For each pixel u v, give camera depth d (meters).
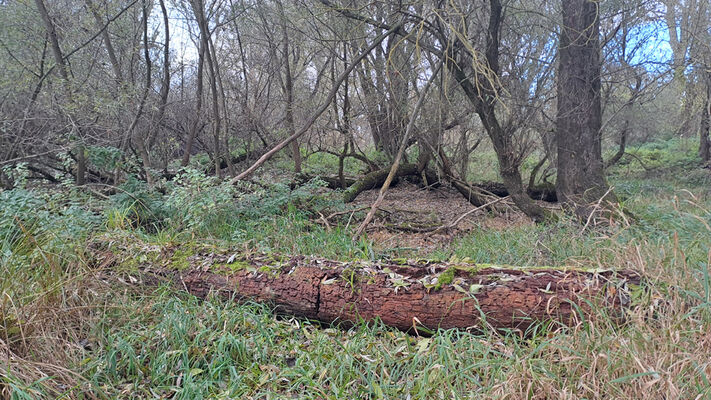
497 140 7.79
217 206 6.21
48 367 2.58
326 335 3.35
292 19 8.85
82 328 3.08
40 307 2.93
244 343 3.02
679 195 9.42
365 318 3.51
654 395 2.31
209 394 2.64
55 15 7.90
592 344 2.66
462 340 2.96
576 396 2.41
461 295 3.29
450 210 9.28
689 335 2.64
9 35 7.71
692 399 2.27
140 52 9.17
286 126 10.27
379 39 6.54
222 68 10.44
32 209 4.74
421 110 8.84
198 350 2.97
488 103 7.46
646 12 8.05
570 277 3.24
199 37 10.30
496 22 7.04
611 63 8.70
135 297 3.70
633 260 3.36
